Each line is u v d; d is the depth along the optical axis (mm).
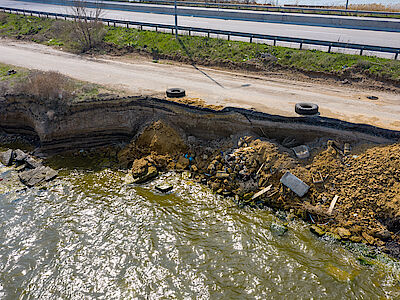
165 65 30781
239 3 50812
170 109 21531
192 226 15820
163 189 18047
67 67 29859
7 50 35812
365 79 24562
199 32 35250
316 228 15266
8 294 12742
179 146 20797
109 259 14117
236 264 13844
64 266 13828
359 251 14227
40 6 57719
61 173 19828
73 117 21953
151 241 14984
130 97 22188
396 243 14414
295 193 16562
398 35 31984
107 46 35469
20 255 14328
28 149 22281
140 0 55406
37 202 17406
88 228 15695
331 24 36875
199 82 25812
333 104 20984
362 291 12586
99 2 54875
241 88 24312
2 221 16125
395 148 16750
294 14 40844
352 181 16328
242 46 30875
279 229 15422
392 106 20641
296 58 27797
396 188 15461
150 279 13250
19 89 23281
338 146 17812
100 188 18484
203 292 12688
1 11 49969
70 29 38969
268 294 12555
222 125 20500
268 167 17656
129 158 20781
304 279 13109
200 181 18875
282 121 19141
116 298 12516
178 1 49188
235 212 16641
